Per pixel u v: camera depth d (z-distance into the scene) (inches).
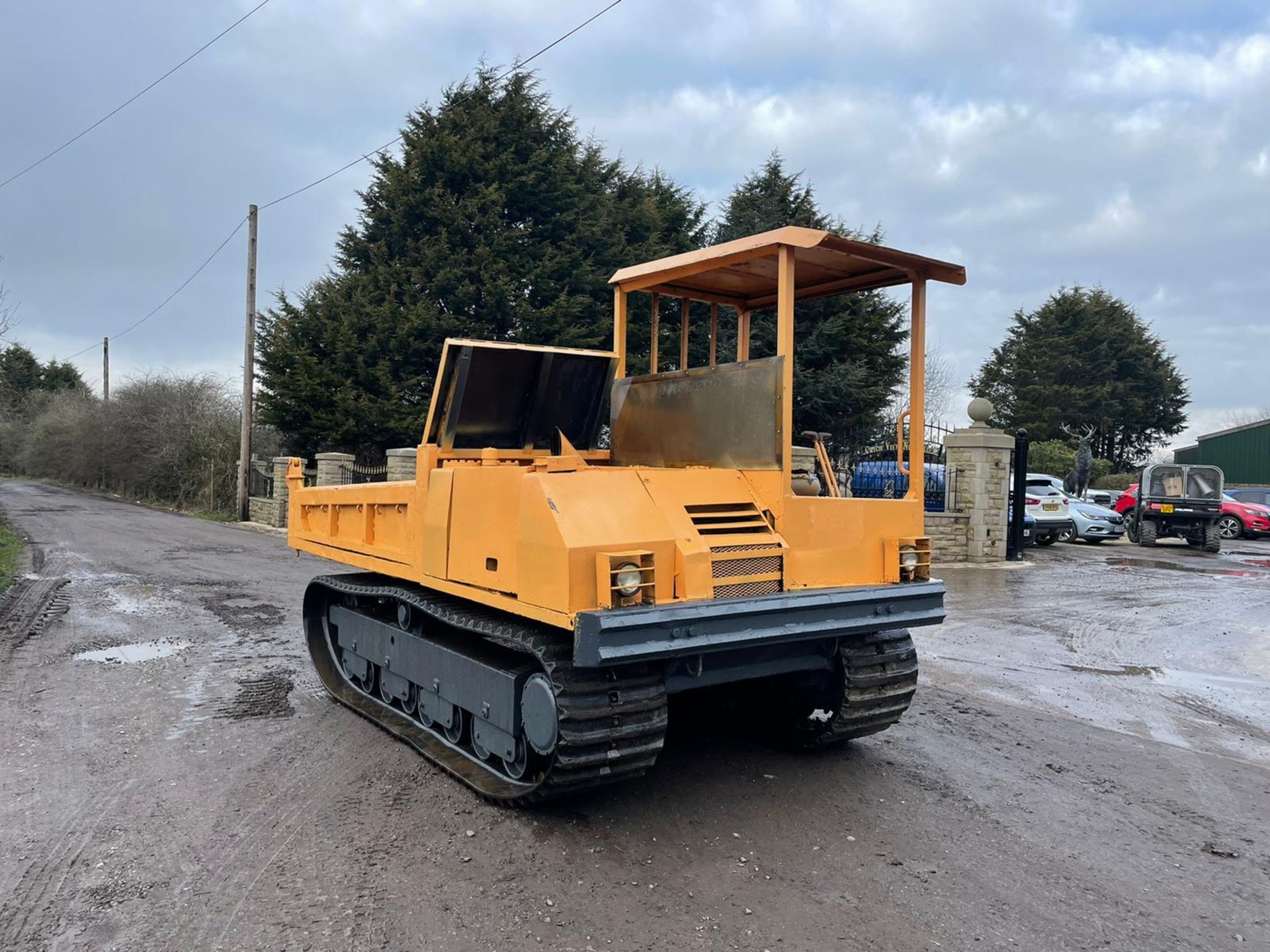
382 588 218.5
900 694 188.7
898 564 174.6
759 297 216.2
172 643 307.6
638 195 896.3
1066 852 156.9
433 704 200.5
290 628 335.9
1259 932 130.4
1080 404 1675.7
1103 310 1784.0
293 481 286.2
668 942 123.2
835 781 187.9
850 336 650.8
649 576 142.9
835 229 852.0
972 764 203.2
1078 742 223.5
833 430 672.4
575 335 738.2
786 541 160.9
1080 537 795.4
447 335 735.1
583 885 139.5
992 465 593.6
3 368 2036.2
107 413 1148.5
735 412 174.2
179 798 172.4
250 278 835.4
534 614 146.6
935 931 127.9
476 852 150.6
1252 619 398.0
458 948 120.9
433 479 188.5
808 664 179.0
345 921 127.4
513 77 799.7
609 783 157.0
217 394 1034.1
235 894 134.7
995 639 349.1
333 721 224.1
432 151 764.6
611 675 150.2
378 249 790.5
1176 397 1846.7
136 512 902.4
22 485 1384.1
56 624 336.5
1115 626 378.9
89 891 135.0
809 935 125.6
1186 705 262.7
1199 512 714.8
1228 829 170.1
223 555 556.1
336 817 164.4
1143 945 125.9
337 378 748.0
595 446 224.8
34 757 194.1
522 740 167.2
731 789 181.8
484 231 768.9
